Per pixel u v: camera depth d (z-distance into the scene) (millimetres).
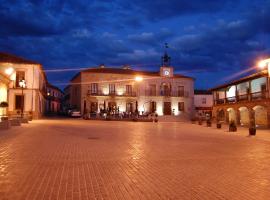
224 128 26078
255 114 30953
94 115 43594
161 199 4949
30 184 5777
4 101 28547
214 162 8445
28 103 35906
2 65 35438
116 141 13500
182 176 6637
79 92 50406
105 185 5777
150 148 11289
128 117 43312
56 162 8094
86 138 14508
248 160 8859
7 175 6504
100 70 50312
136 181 6137
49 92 65250
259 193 5363
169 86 54281
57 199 4867
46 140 13234
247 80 30484
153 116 45938
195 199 4977
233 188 5684
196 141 14344
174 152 10312
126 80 50969
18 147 10852
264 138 16594
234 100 34781
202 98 61562
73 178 6309
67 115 51625
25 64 36219
